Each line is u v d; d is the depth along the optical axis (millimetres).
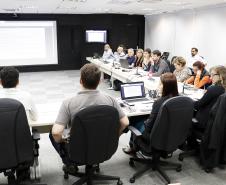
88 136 2033
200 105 2865
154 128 2355
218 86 2795
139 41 11766
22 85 7723
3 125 1873
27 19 10188
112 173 2807
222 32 7520
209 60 8172
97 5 7316
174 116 2336
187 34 9047
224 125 2697
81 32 11078
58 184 2582
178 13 9398
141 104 3105
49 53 10734
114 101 2219
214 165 2766
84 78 2059
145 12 10094
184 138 2568
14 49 10242
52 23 10539
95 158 2141
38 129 2848
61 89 7168
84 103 2080
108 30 11062
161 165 2842
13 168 2066
